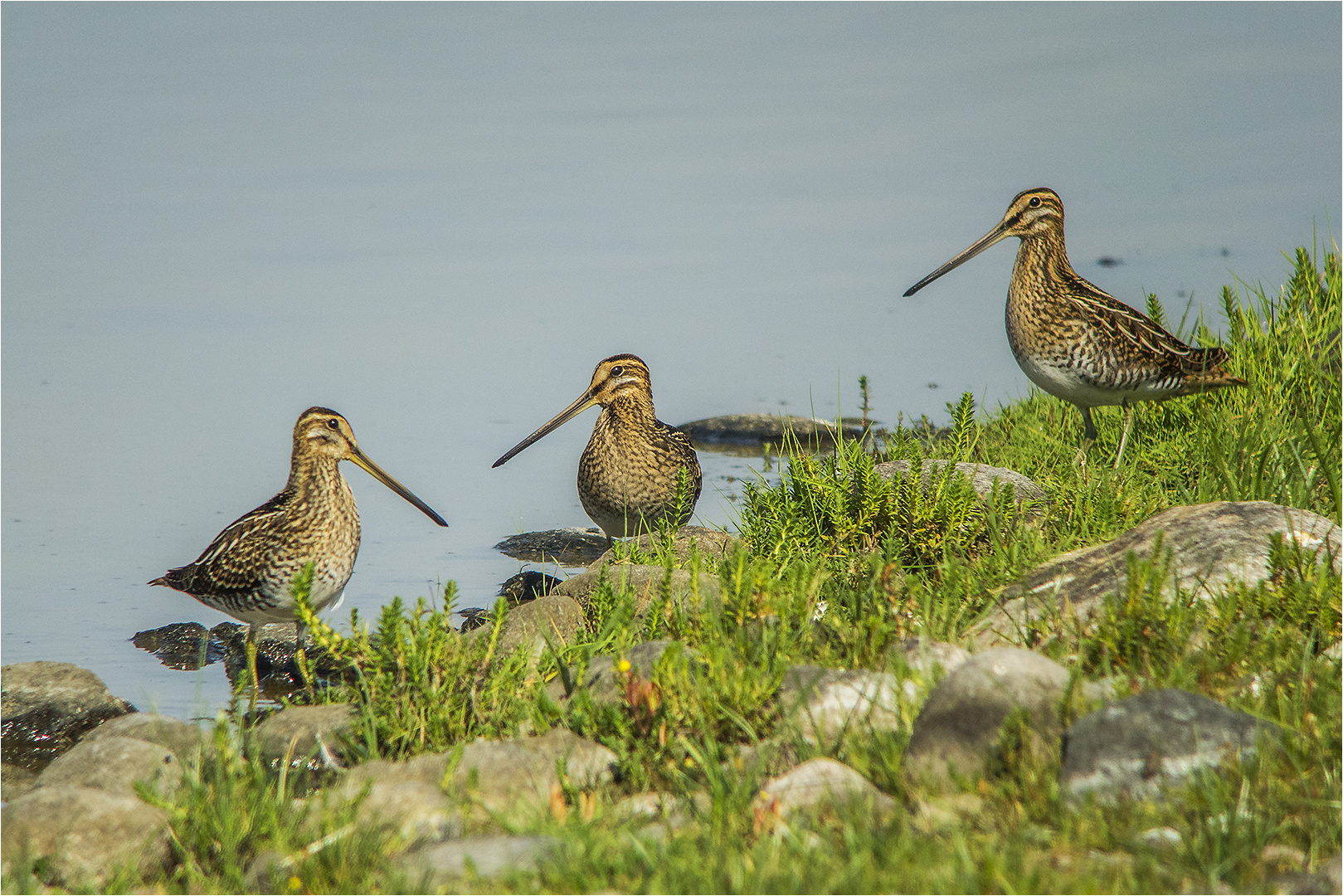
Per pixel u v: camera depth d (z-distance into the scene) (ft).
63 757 32.99
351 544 47.47
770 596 36.06
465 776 30.12
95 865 28.81
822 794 27.27
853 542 43.37
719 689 31.19
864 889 23.18
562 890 24.52
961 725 28.17
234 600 46.42
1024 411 61.36
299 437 46.57
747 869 24.23
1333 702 29.50
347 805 28.63
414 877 25.62
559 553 58.85
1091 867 24.12
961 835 24.73
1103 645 32.27
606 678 34.32
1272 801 25.96
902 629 36.01
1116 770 26.63
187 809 29.66
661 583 38.91
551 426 56.95
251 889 27.12
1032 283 53.26
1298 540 36.01
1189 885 23.76
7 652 48.73
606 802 29.30
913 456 43.93
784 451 69.97
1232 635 32.83
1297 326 55.62
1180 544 37.81
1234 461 46.68
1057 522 44.09
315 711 36.04
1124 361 50.62
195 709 43.19
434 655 34.65
